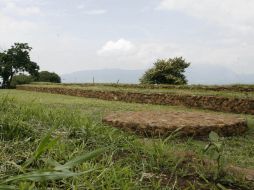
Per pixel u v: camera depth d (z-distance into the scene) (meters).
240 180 2.85
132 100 15.06
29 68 41.09
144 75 27.89
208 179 2.82
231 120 6.57
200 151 3.76
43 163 2.71
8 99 5.82
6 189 1.62
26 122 3.91
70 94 20.28
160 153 3.23
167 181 2.72
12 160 2.69
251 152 4.79
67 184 2.29
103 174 2.46
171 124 5.83
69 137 3.67
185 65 27.33
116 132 4.05
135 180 2.60
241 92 15.18
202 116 7.08
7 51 39.97
